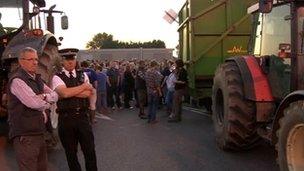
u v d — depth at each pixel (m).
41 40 8.41
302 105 5.45
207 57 13.33
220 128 8.63
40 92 5.13
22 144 5.04
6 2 9.70
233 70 8.16
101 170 7.46
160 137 10.45
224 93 8.21
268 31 7.57
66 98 6.03
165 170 7.36
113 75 18.44
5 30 9.70
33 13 9.91
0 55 9.54
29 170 5.06
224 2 13.14
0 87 8.72
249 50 8.55
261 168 7.27
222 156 8.18
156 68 13.34
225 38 13.27
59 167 7.70
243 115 7.81
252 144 8.14
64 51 6.12
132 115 15.65
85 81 6.16
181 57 15.14
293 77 6.52
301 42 6.42
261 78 7.62
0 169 7.45
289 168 5.64
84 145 6.09
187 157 8.21
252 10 8.25
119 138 10.48
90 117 6.25
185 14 14.20
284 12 6.97
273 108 7.51
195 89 13.53
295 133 5.57
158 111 16.78
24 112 5.01
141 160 8.11
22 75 5.01
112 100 18.27
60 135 6.12
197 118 13.91
